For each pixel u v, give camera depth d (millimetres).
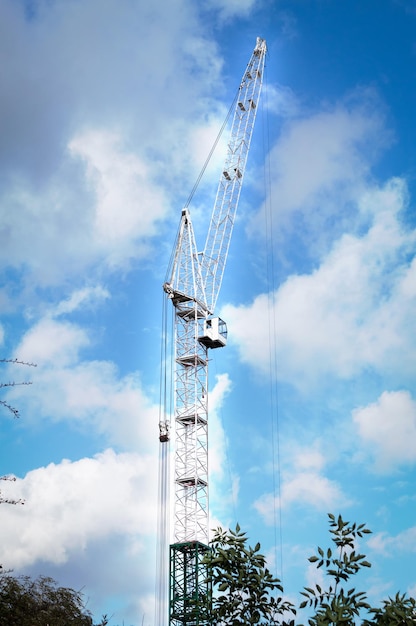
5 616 52031
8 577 54156
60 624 57719
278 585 39500
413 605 37344
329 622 36219
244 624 38781
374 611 37156
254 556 40219
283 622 38938
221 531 41406
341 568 37969
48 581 60625
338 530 39031
